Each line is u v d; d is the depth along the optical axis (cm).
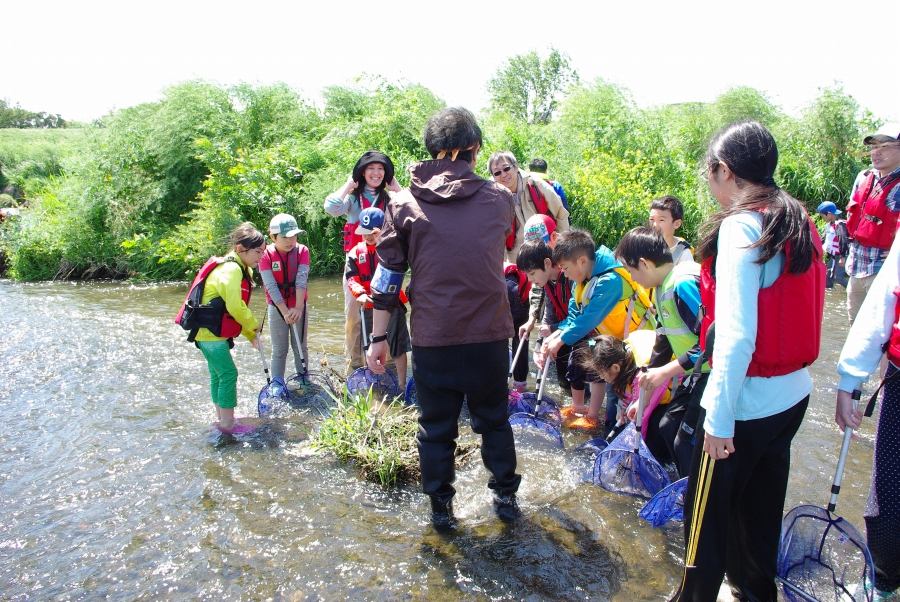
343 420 422
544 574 280
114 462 405
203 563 297
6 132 3269
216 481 376
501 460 325
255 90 1420
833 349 606
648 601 262
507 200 309
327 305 876
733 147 210
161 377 578
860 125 1391
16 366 626
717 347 199
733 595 252
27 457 416
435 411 313
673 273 303
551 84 3281
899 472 237
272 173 1210
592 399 446
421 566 288
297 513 338
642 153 1344
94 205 1273
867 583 230
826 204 950
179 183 1319
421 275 298
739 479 219
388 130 1343
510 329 312
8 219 1373
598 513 329
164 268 1199
